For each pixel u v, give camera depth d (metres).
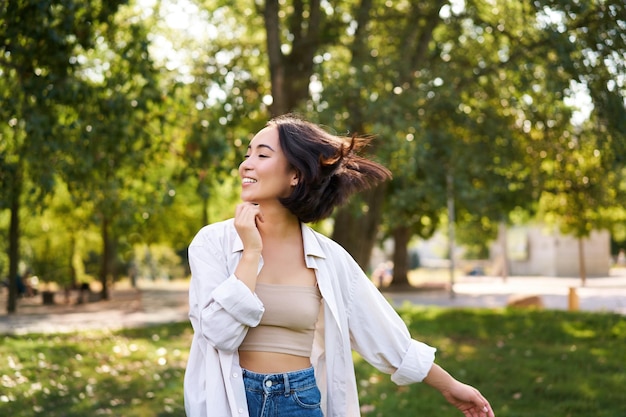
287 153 2.73
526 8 12.79
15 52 7.76
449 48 15.06
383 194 14.80
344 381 2.76
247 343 2.64
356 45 13.80
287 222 2.79
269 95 15.05
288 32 15.41
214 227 2.76
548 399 7.66
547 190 16.80
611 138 12.64
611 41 11.74
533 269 55.22
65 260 37.09
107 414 6.80
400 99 12.79
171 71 11.74
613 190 17.03
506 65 13.20
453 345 11.64
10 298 23.34
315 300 2.73
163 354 10.98
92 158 9.82
